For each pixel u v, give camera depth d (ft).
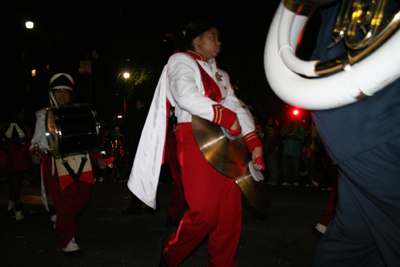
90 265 11.14
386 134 4.56
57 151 11.98
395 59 3.87
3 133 18.71
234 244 8.64
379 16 4.09
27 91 120.37
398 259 5.03
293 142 34.01
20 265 11.22
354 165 4.89
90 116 12.60
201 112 8.03
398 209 4.72
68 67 93.56
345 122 4.82
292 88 4.67
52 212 21.03
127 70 69.62
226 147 8.40
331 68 4.31
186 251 8.65
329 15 5.20
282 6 5.18
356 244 5.51
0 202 25.23
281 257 11.58
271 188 31.35
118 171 40.63
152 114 9.11
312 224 16.22
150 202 9.09
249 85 58.70
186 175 8.40
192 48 9.18
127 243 13.55
